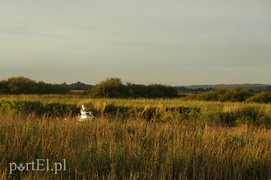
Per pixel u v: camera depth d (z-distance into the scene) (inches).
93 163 454.9
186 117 1147.9
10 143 513.3
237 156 505.0
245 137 657.0
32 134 564.1
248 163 492.7
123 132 642.8
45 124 663.8
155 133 631.2
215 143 573.9
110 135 602.9
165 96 2728.8
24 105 1199.6
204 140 584.4
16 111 1086.4
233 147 555.2
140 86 2677.2
